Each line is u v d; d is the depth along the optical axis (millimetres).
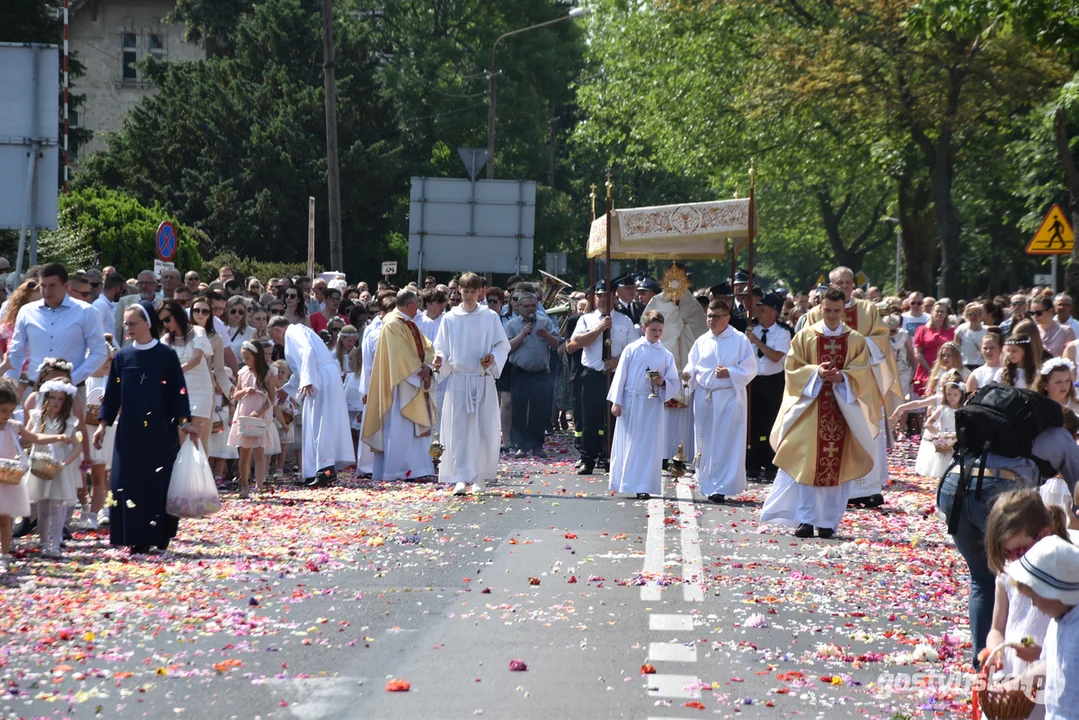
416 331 39156
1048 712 11555
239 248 110375
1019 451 17203
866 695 16344
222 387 33469
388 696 15906
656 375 34062
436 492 35406
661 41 105625
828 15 86812
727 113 100938
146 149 114625
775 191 125125
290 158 110000
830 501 28828
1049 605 11391
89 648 18203
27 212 37219
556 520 30203
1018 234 121375
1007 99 75125
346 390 43125
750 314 39812
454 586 22516
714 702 15859
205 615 20172
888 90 77375
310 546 26422
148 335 25844
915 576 24094
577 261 160125
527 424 46188
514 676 16891
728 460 34219
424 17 144375
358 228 115500
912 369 53562
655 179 165500
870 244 149375
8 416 23594
